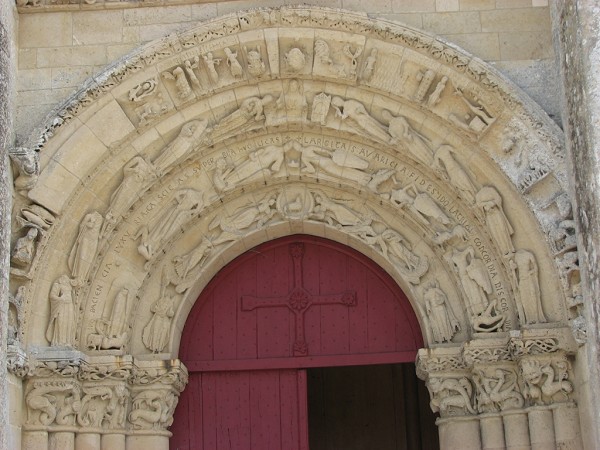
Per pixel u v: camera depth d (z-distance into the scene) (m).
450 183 13.76
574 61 12.03
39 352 13.09
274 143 14.43
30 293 13.18
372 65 13.75
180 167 14.27
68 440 13.02
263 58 13.93
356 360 14.59
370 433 20.11
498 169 13.42
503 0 13.84
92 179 13.71
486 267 13.68
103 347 13.66
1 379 11.64
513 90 13.18
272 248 15.11
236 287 15.02
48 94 13.86
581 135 11.84
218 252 14.55
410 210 14.08
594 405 11.73
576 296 12.49
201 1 14.00
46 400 12.95
